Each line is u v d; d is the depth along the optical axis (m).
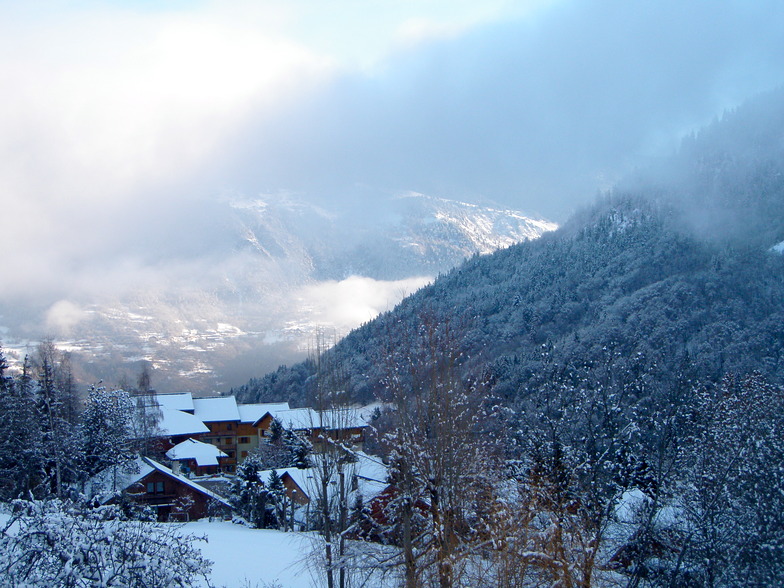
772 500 22.25
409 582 20.44
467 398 21.92
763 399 25.25
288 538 34.31
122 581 14.74
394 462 21.92
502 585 18.08
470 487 21.48
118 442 51.78
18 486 45.19
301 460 56.97
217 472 81.50
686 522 23.16
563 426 22.80
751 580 21.69
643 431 21.95
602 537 20.50
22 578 14.23
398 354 22.80
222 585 24.97
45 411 49.91
